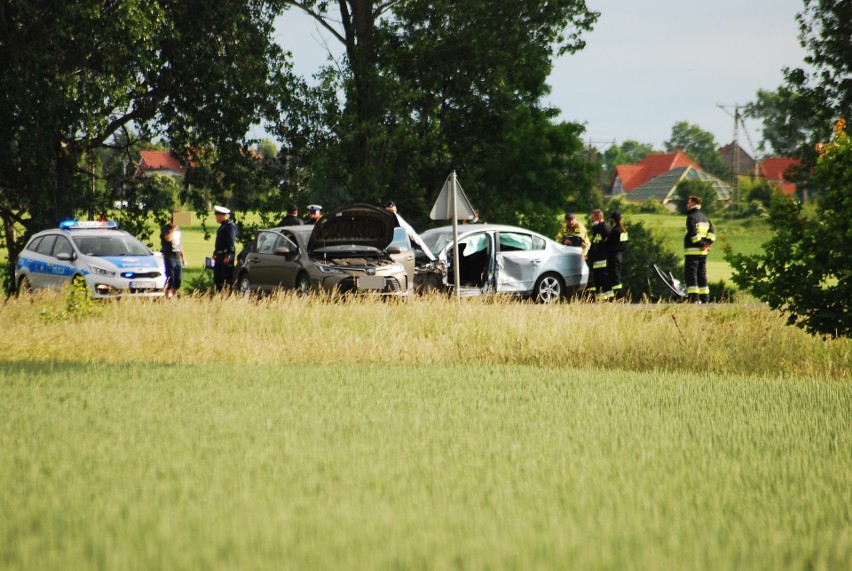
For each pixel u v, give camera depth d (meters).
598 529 13.90
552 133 128.38
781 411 26.45
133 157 103.25
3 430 22.11
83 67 85.56
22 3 81.62
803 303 41.12
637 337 43.91
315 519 14.16
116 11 84.25
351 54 116.25
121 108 89.56
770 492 16.45
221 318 51.03
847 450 20.55
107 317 52.75
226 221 72.62
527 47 117.88
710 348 42.53
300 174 109.06
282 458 18.80
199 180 102.94
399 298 55.38
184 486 16.30
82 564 11.88
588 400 28.34
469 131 126.38
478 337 46.16
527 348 43.44
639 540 13.30
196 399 27.52
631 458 19.30
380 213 61.69
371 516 14.33
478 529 13.67
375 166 109.81
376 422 23.48
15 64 84.75
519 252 69.19
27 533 13.40
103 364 37.56
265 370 35.53
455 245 51.62
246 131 99.38
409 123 113.56
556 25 118.75
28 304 55.16
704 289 69.25
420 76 120.25
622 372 36.75
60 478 17.00
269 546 12.67
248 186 103.56
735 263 42.16
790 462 19.08
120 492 15.93
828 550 12.99
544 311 50.97
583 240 76.31
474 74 120.25
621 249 73.38
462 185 123.06
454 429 22.66
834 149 41.06
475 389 30.66
